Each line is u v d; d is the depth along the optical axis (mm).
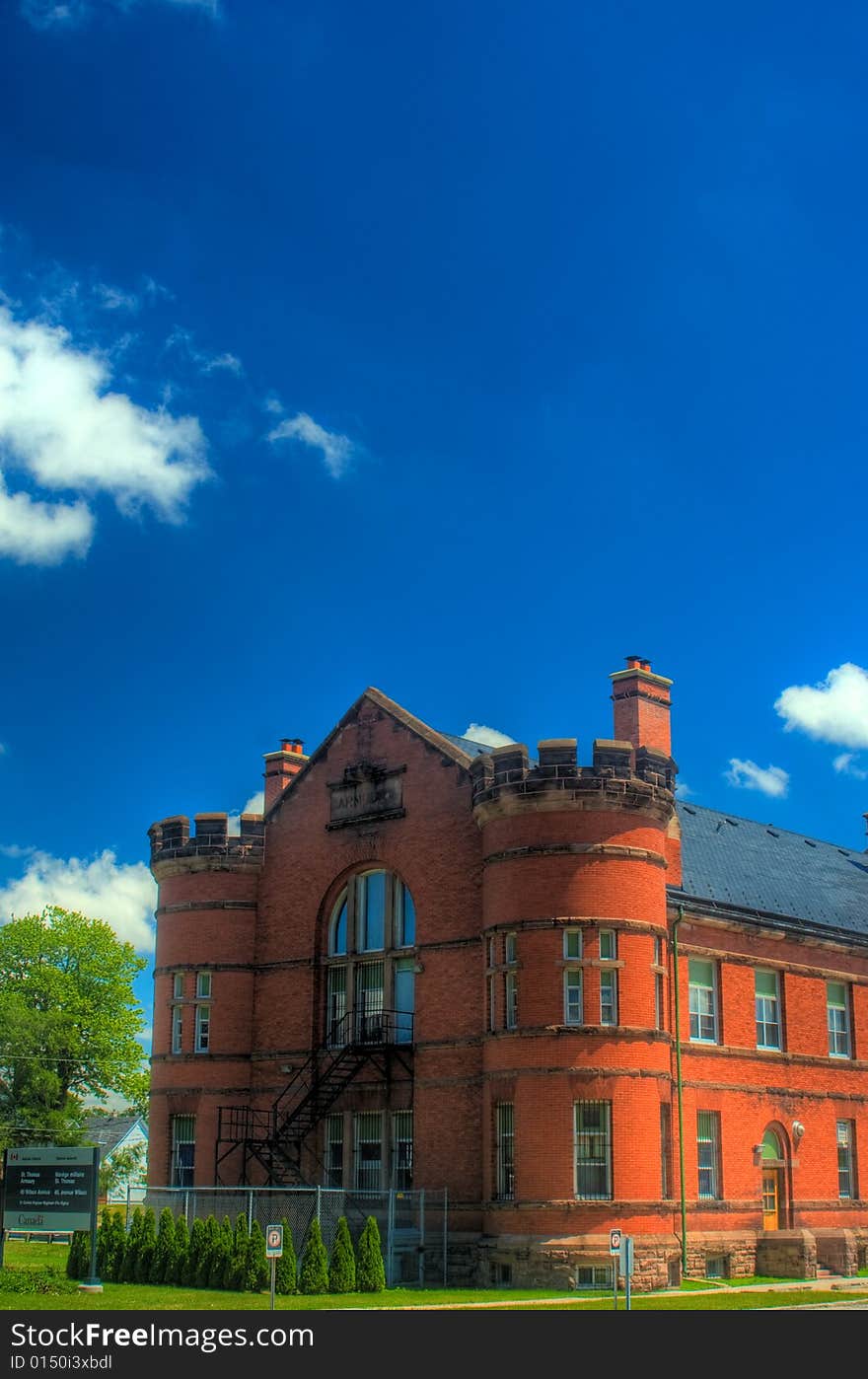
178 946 52594
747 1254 46844
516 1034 42531
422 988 46844
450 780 47844
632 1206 41219
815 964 53594
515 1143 42062
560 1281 40188
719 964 49375
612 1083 41844
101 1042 78000
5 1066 75875
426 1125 45625
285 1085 49906
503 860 43875
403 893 49094
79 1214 35812
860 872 62688
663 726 52188
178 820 53625
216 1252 38875
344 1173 47531
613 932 43031
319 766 52125
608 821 43531
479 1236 43250
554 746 43812
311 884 51031
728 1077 48406
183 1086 51125
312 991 50062
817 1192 51062
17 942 78625
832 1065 53062
